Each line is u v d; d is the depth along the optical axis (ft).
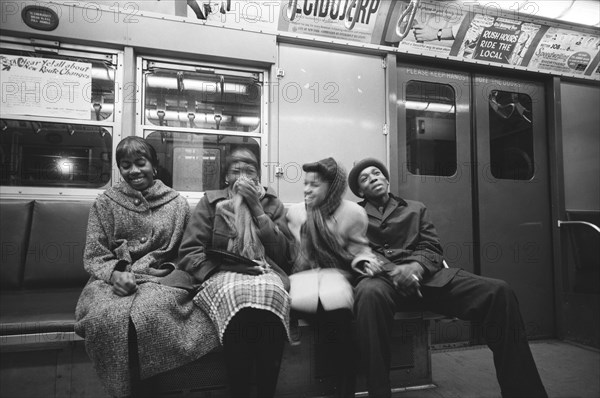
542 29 9.05
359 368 5.66
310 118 7.89
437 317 5.47
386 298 4.63
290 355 5.37
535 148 9.61
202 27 7.20
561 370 6.82
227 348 4.28
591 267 8.82
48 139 6.58
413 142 8.79
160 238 5.45
